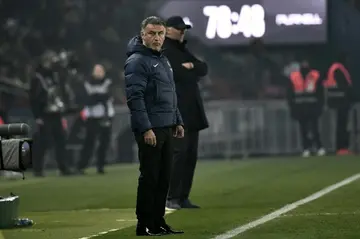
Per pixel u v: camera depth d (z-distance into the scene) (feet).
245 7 268.82
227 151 264.93
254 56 289.12
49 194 171.94
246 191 159.53
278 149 265.54
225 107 265.75
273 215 121.70
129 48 103.71
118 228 114.62
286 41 268.21
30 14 291.58
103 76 223.10
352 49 267.59
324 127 263.29
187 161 137.28
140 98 101.81
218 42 269.85
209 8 269.44
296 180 176.35
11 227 117.80
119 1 303.27
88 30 296.92
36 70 223.92
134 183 190.08
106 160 258.37
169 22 136.98
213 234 104.17
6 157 112.98
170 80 104.17
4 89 233.96
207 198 150.61
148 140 101.55
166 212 131.03
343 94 257.14
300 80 255.50
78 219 128.06
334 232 102.53
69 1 295.48
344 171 193.47
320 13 266.57
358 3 268.00
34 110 223.10
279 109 265.75
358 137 263.29
